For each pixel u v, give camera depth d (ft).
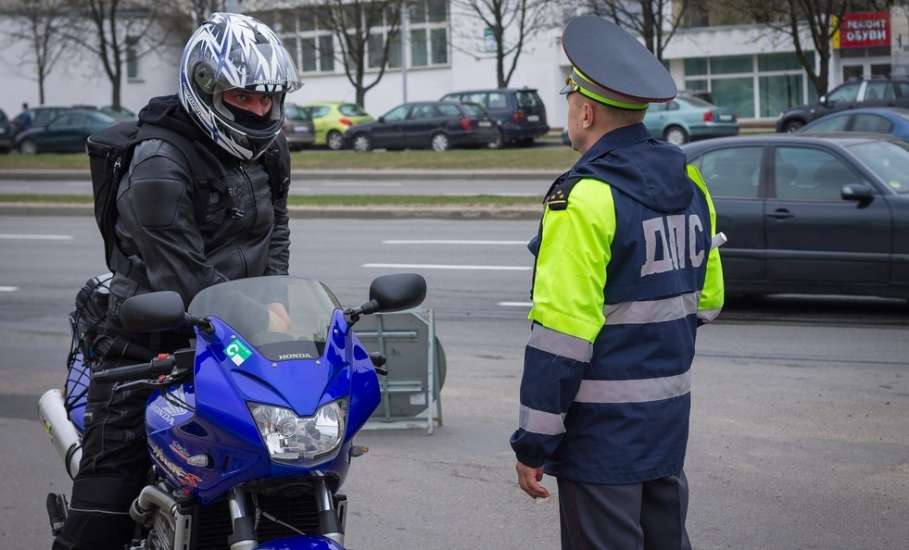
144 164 12.51
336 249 51.26
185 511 11.54
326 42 176.45
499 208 62.39
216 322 11.28
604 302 11.35
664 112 110.22
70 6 153.79
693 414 24.36
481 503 19.40
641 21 121.90
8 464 21.88
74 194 78.23
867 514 18.58
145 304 11.05
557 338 11.04
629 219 11.21
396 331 23.36
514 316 35.68
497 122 117.29
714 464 21.09
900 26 140.77
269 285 11.91
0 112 131.44
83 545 12.91
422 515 18.86
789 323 34.40
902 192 34.27
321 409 10.73
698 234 11.96
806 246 34.73
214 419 10.74
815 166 35.27
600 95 11.49
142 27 163.63
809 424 23.49
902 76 105.29
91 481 12.94
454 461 21.58
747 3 114.01
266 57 12.50
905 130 69.15
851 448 21.91
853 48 143.43
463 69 167.73
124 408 12.83
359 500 19.60
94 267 47.39
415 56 171.63
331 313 11.80
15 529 18.53
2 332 34.45
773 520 18.37
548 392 11.09
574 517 11.69
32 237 57.62
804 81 153.28
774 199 35.27
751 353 30.17
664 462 11.61
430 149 117.39
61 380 28.58
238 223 13.20
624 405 11.42
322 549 10.69
